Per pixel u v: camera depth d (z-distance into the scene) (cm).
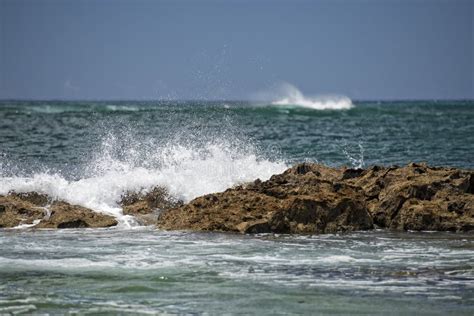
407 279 4081
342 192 5797
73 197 6172
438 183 5906
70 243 4975
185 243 4997
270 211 5569
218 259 4522
